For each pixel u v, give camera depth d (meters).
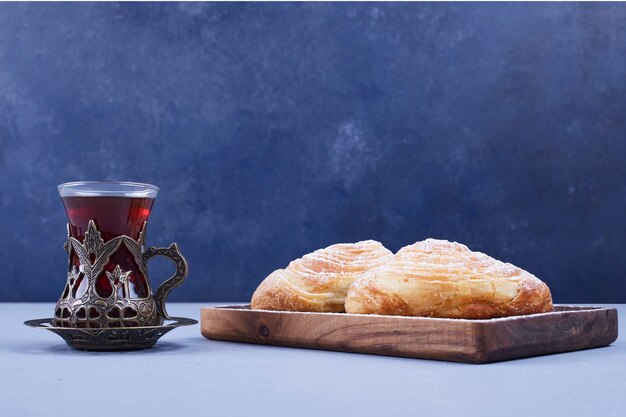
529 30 2.63
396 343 0.86
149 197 0.96
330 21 2.64
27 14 2.64
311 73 2.64
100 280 0.92
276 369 0.78
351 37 2.63
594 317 0.94
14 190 2.65
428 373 0.75
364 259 1.04
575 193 2.65
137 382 0.70
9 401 0.61
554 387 0.67
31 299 2.66
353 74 2.63
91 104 2.63
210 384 0.69
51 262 2.66
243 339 1.02
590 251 2.65
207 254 2.65
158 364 0.82
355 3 2.63
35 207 2.65
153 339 0.95
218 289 2.65
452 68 2.63
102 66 2.63
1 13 2.63
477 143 2.63
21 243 2.66
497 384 0.69
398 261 0.94
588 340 0.93
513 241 2.64
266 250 2.65
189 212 2.64
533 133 2.64
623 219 2.65
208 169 2.64
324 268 1.03
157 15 2.63
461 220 2.63
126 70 2.63
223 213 2.65
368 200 2.63
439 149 2.63
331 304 1.00
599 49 2.65
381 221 2.62
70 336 0.93
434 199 2.63
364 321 0.89
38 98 2.64
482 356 0.80
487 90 2.63
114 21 2.63
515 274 0.93
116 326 0.91
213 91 2.64
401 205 2.62
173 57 2.63
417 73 2.63
